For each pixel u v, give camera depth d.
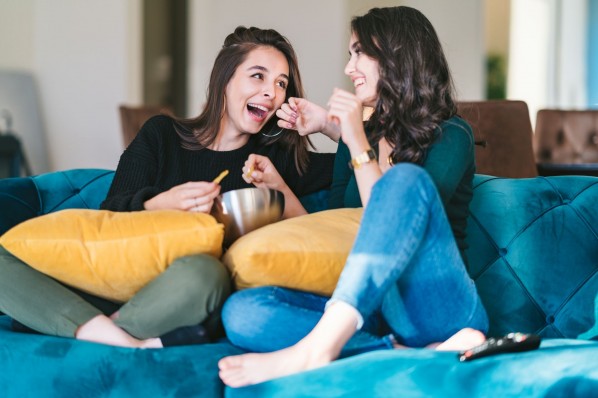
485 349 1.56
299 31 6.91
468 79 8.83
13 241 1.85
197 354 1.75
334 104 1.94
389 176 1.68
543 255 2.14
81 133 6.54
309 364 1.65
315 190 2.47
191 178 2.36
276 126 2.45
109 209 2.16
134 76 6.59
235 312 1.78
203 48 7.10
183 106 7.07
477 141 2.14
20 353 1.81
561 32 10.46
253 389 1.65
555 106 10.50
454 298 1.77
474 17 8.81
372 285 1.65
